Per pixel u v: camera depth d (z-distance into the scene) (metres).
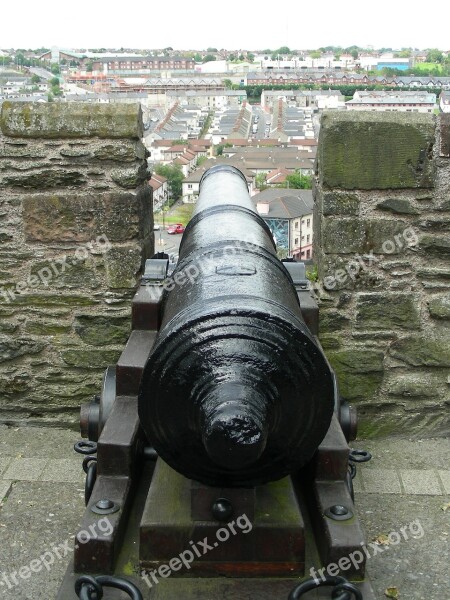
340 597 2.25
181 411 2.19
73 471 3.96
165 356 2.17
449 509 3.60
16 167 4.17
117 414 2.95
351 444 4.29
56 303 4.38
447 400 4.30
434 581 3.06
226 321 2.17
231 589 2.38
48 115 4.10
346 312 4.21
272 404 2.14
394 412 4.33
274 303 2.29
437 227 4.07
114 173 4.18
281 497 2.54
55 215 4.23
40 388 4.50
